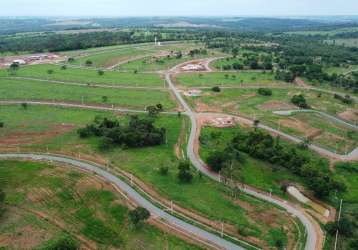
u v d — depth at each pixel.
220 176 105.19
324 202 97.88
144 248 74.81
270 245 77.19
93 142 123.69
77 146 120.62
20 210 84.75
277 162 113.62
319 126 152.12
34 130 133.38
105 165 108.62
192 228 81.25
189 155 117.75
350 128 153.50
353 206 97.19
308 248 77.44
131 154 116.00
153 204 89.56
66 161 110.44
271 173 109.31
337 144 135.62
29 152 116.38
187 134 134.75
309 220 88.38
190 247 75.19
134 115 150.00
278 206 93.31
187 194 94.44
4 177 97.94
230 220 84.88
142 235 78.25
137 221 79.25
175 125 143.50
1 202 85.38
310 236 81.88
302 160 113.31
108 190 93.81
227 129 141.75
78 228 80.00
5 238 75.75
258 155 116.44
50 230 78.88
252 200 94.81
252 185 102.69
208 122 148.62
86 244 75.69
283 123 152.62
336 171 115.38
